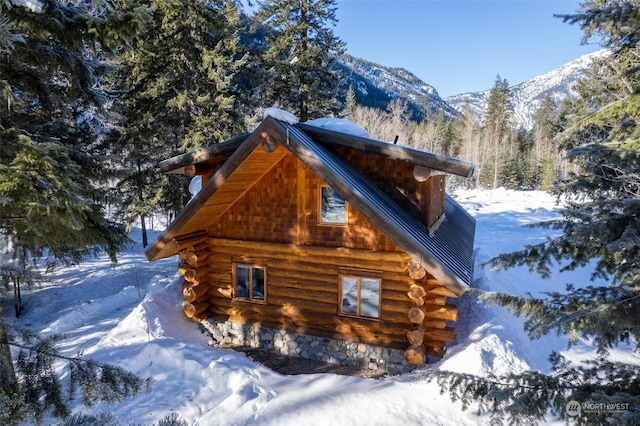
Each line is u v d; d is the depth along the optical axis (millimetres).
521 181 60875
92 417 3512
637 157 4648
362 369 10164
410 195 10648
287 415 7102
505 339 9578
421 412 7172
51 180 6543
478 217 31438
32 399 4047
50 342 4359
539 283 15984
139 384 4691
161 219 39000
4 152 7156
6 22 4090
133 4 16156
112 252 9086
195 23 18094
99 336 12820
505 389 4402
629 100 6426
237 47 21203
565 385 4316
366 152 10578
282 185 10648
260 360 10695
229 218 11375
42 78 7801
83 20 6828
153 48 18391
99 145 20672
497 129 73188
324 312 10602
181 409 7480
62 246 8578
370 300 10125
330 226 10242
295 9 23172
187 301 11523
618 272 4605
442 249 9930
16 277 4156
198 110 20250
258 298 11430
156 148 21609
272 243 10773
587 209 4426
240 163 9258
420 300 9031
